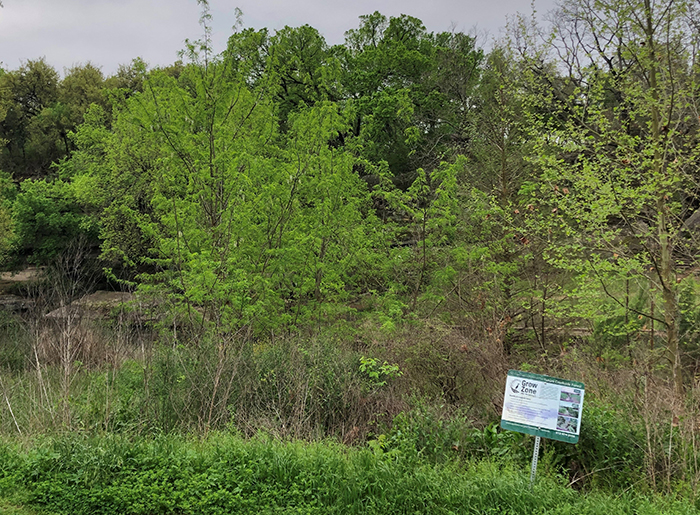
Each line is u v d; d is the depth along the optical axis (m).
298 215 12.38
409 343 9.35
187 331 11.09
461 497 5.29
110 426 7.66
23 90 48.44
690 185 8.20
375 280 13.76
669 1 7.48
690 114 7.85
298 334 10.79
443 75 28.19
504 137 13.98
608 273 8.50
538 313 11.98
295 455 6.09
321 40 28.08
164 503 5.37
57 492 5.59
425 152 24.11
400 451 6.30
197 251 12.34
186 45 13.60
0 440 6.78
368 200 14.26
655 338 9.75
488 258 12.39
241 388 8.52
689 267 8.40
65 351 8.85
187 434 7.26
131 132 19.84
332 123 12.83
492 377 8.69
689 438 6.04
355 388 8.40
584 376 8.33
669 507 5.14
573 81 9.75
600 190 7.75
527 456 6.52
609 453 6.20
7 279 27.83
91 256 26.14
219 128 13.22
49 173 41.94
